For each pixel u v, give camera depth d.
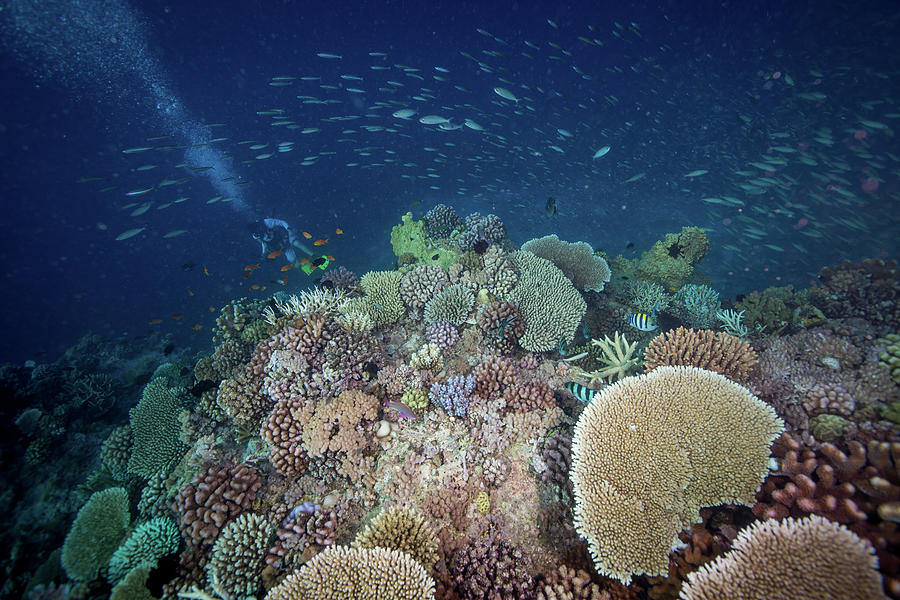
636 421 3.78
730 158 27.77
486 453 4.53
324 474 4.70
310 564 3.57
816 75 25.11
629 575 3.17
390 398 5.31
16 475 8.51
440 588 3.57
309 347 5.89
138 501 6.46
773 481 3.48
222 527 4.48
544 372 6.21
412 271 7.72
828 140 15.05
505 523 4.11
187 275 36.69
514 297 7.11
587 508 3.46
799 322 6.91
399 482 4.44
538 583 3.62
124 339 15.15
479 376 5.29
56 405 10.46
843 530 2.70
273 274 27.19
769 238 21.59
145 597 4.18
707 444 3.53
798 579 2.61
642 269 10.57
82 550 5.35
